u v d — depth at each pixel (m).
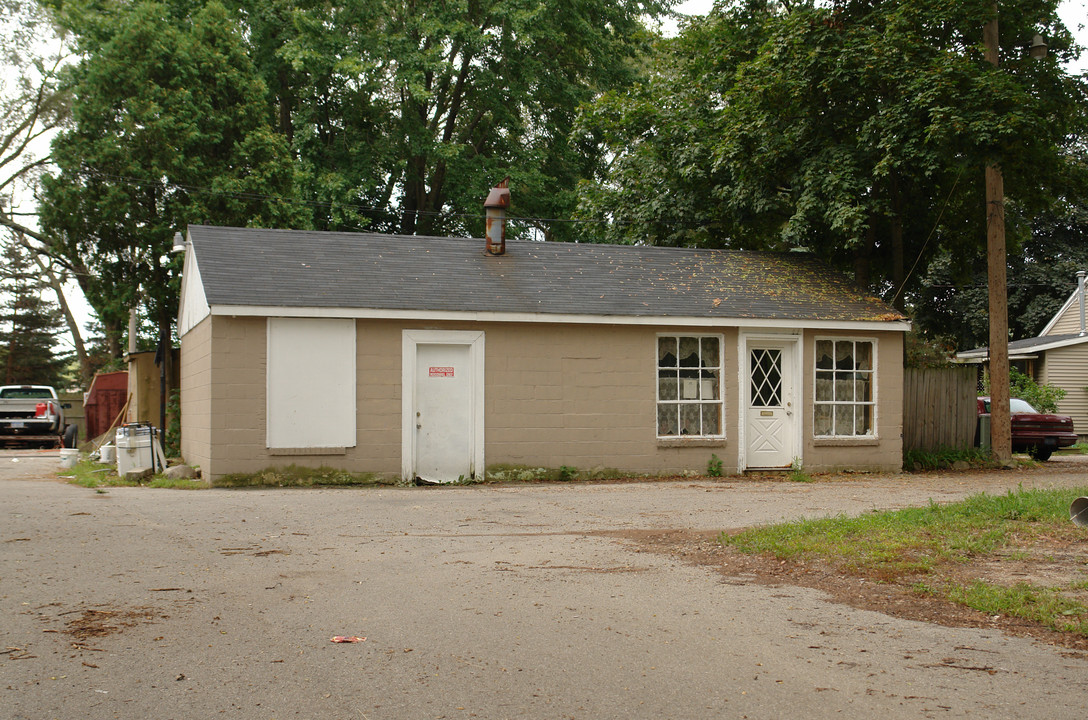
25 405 26.17
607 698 4.28
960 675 4.65
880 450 16.31
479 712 4.09
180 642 5.09
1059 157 17.94
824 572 6.95
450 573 6.95
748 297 15.90
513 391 14.34
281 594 6.22
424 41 30.95
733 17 21.28
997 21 17.12
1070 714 4.12
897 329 16.17
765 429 15.77
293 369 13.27
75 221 23.83
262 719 3.98
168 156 23.56
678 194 22.02
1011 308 39.94
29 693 4.26
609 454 14.75
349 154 30.56
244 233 14.97
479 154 32.91
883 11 16.70
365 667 4.70
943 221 19.33
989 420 19.11
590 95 32.44
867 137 16.61
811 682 4.53
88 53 25.44
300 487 13.11
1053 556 7.30
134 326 26.61
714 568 7.16
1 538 8.19
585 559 7.53
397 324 13.77
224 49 25.34
